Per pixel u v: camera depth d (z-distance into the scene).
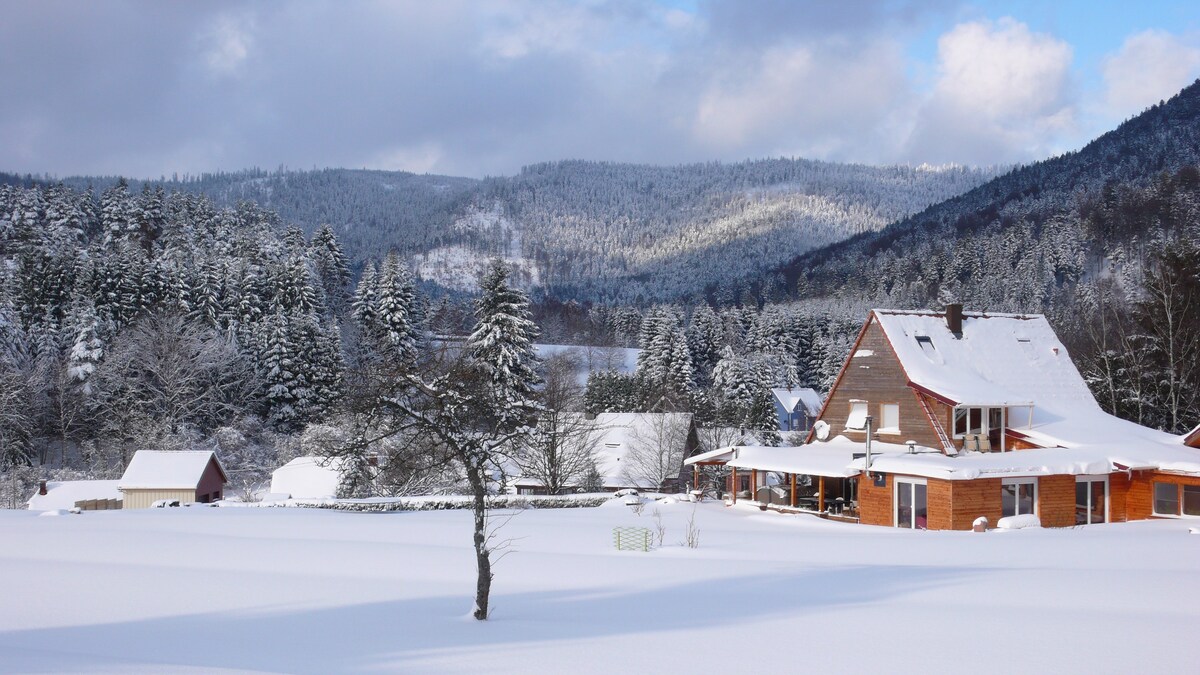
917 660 10.10
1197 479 29.19
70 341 60.56
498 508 36.47
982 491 29.31
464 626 12.53
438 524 29.00
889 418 37.06
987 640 11.19
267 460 59.84
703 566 19.36
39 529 26.72
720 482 48.06
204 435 61.25
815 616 13.13
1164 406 45.62
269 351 63.34
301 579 17.19
